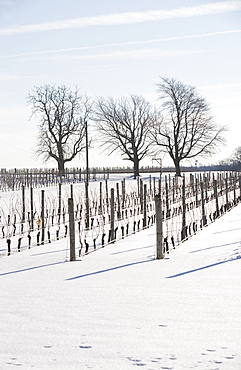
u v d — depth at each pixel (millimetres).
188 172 78938
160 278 8961
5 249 15500
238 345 5148
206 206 28875
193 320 6121
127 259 11773
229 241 14070
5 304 7379
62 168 65375
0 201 34250
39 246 15938
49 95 65875
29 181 57500
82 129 65438
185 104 63500
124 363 4730
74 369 4609
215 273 9148
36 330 5910
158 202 11547
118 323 6105
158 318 6273
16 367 4676
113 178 65125
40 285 8836
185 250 12938
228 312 6422
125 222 23047
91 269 10469
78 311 6773
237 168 96625
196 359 4785
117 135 65438
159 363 4707
